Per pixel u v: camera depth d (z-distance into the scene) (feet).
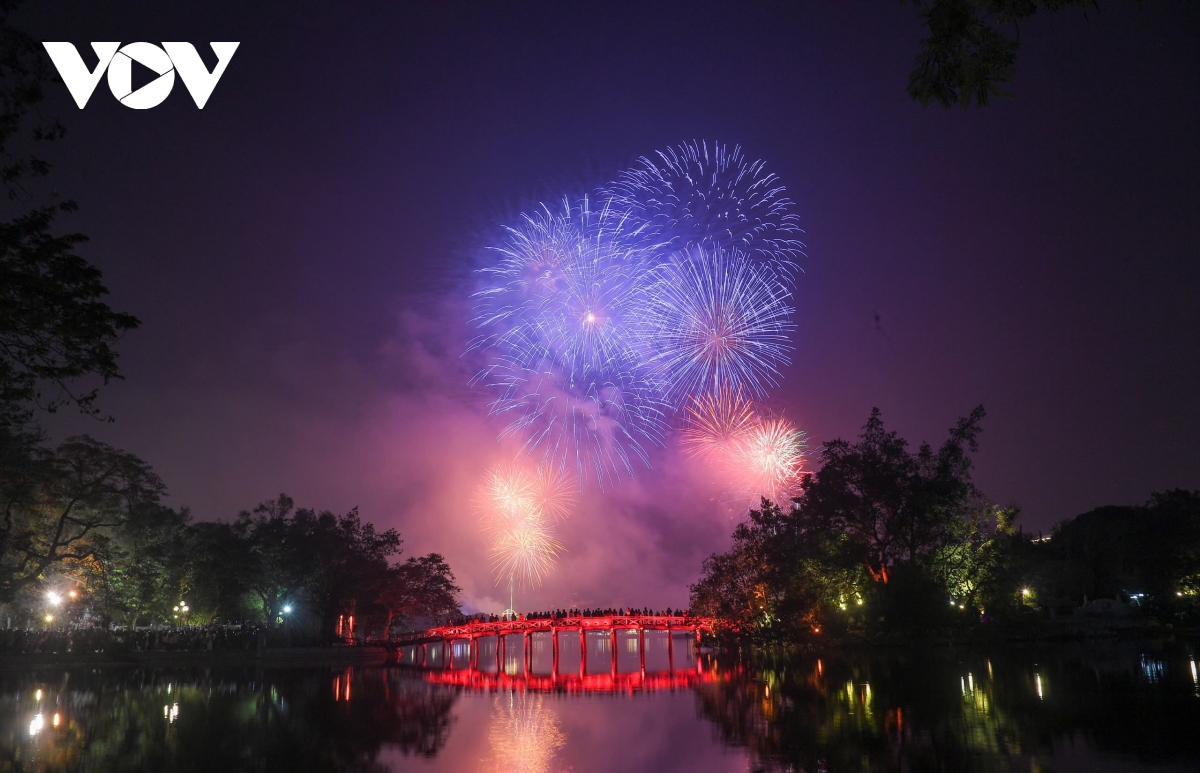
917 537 235.40
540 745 104.06
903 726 103.24
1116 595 298.15
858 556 232.12
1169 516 279.08
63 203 74.64
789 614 252.83
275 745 105.09
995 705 115.55
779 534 260.42
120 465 239.91
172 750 101.50
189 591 311.47
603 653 368.68
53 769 90.74
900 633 226.38
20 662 225.56
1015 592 259.80
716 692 157.58
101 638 249.55
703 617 296.71
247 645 287.89
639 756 94.58
